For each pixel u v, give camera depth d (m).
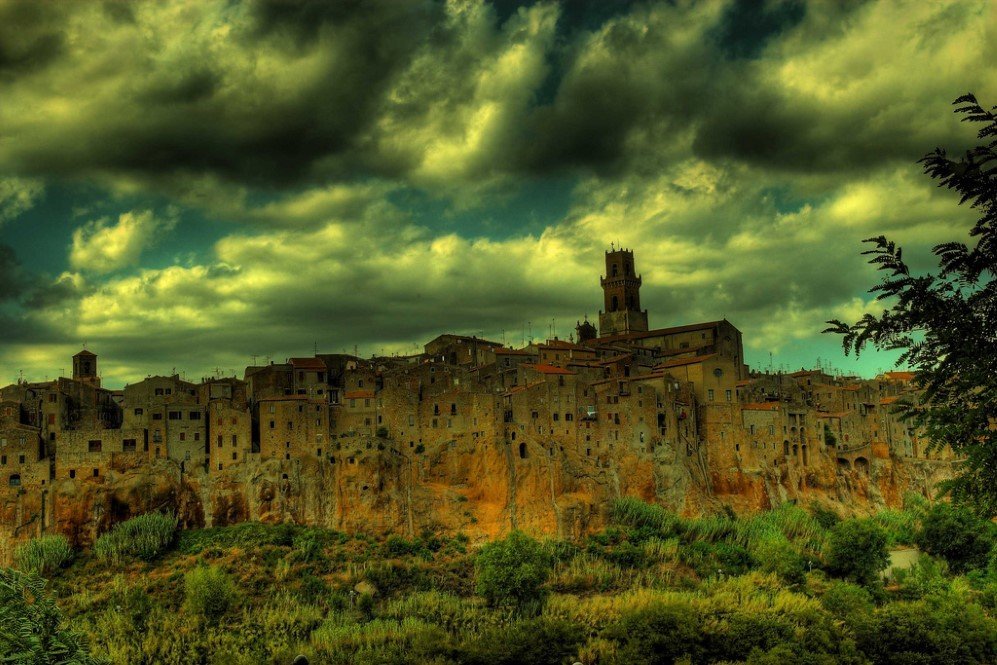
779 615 145.25
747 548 189.62
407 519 188.62
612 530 188.25
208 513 186.12
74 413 192.62
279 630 145.50
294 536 181.25
